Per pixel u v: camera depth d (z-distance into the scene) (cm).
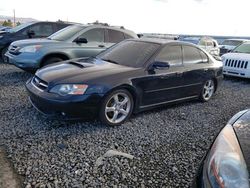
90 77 382
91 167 288
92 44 726
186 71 511
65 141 346
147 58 453
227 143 182
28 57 641
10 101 491
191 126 441
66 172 275
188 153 341
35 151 313
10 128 372
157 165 305
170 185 269
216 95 693
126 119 426
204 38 1788
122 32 799
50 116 390
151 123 439
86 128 394
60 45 671
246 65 895
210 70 578
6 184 248
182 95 524
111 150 326
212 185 160
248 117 220
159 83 458
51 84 371
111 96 392
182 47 516
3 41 934
